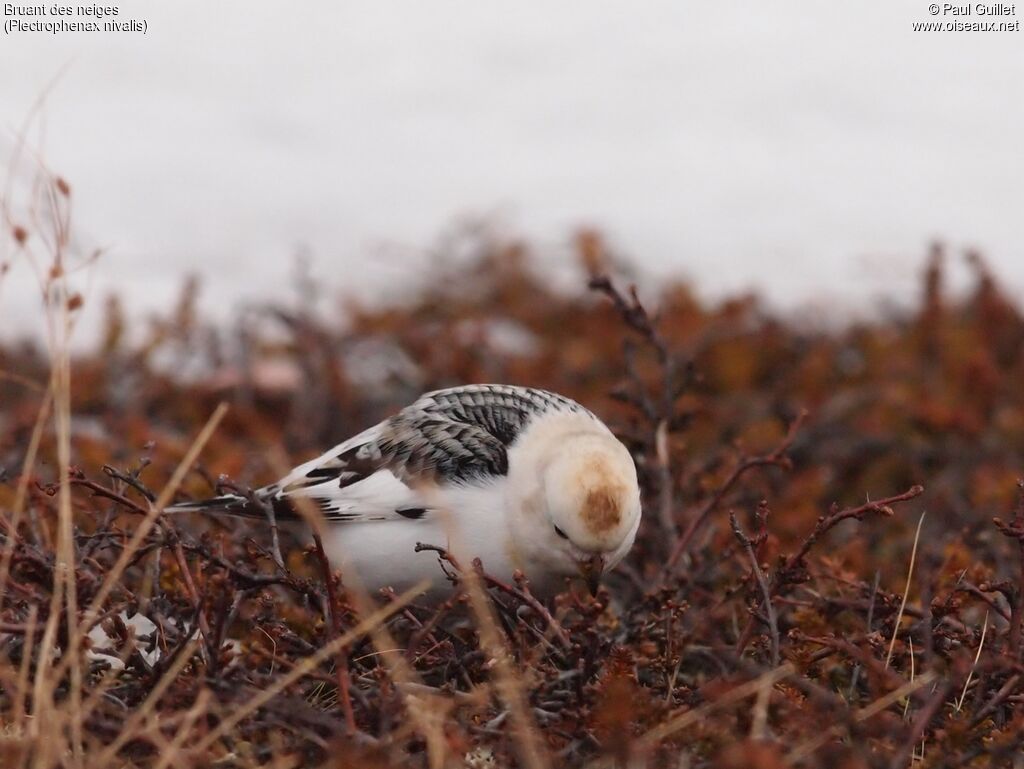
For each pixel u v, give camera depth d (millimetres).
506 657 7691
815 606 8883
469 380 16062
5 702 7496
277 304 18172
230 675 7676
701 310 17859
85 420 15305
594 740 7316
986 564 10969
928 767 7258
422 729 7031
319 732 7238
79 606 7949
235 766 7098
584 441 9477
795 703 7559
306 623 9273
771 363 16719
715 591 10516
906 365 16422
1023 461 14242
